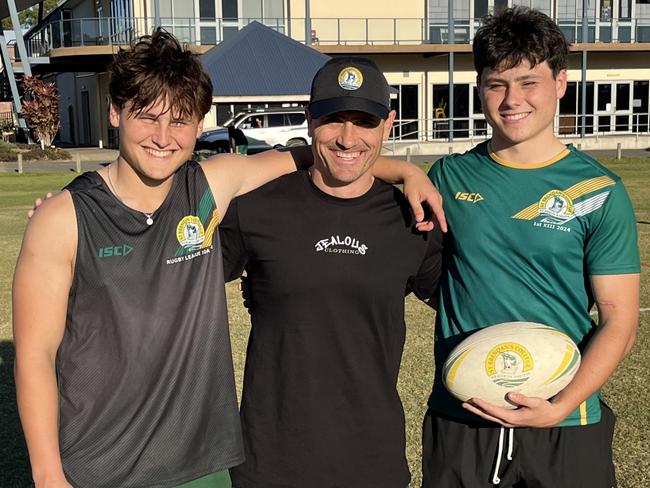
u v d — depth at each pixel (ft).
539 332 8.83
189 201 8.34
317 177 8.93
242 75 64.03
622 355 8.73
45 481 7.53
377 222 8.95
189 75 7.86
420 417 15.67
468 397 8.79
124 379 7.98
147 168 7.87
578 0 106.11
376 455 8.84
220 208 8.62
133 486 8.09
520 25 8.82
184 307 8.20
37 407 7.55
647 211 44.19
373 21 102.42
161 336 8.09
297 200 8.93
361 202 8.95
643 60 107.76
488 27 9.01
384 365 8.97
